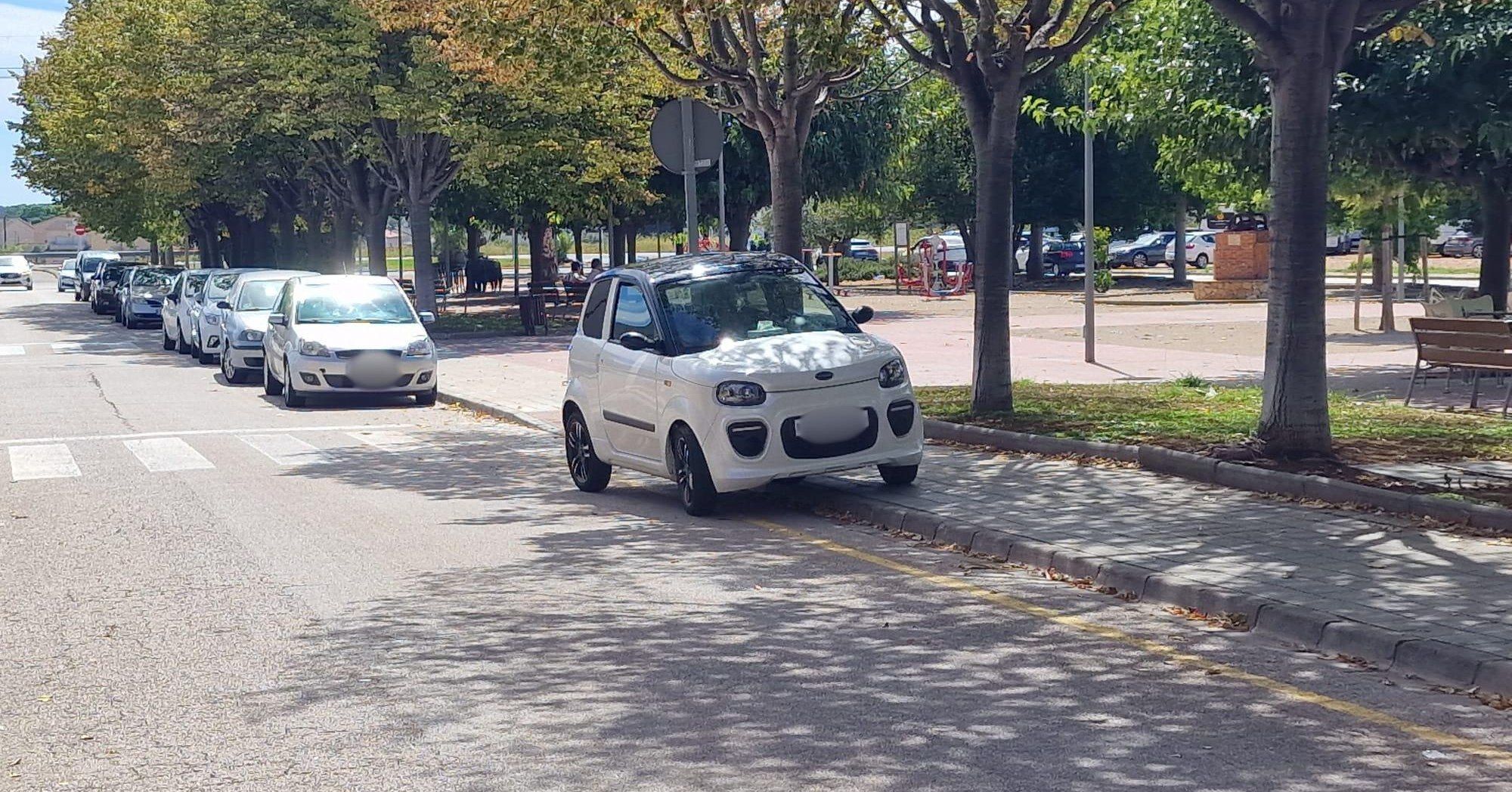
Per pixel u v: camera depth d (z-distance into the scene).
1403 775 5.30
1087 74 20.22
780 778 5.41
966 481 11.64
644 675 6.84
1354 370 19.75
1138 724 5.95
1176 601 7.96
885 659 7.03
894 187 53.34
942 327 32.59
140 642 7.66
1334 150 17.02
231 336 24.14
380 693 6.63
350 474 13.86
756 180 45.62
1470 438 12.12
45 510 11.97
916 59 14.77
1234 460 11.18
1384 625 6.96
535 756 5.72
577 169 37.00
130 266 53.38
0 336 39.53
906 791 5.24
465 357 28.00
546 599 8.48
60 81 51.38
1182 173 19.70
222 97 34.12
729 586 8.73
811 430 10.84
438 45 29.03
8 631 7.96
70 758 5.83
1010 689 6.48
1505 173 17.42
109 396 22.16
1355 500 9.89
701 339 11.52
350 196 39.00
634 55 22.25
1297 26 10.75
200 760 5.76
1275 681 6.54
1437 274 51.84
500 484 13.16
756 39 16.58
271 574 9.28
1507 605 7.28
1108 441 12.53
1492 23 15.69
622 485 12.98
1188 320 31.80
